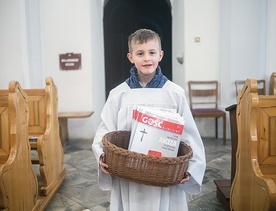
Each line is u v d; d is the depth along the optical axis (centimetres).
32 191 222
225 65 467
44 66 479
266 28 454
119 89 132
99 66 519
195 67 482
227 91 468
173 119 112
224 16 461
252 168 167
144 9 754
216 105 473
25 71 443
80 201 258
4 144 197
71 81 477
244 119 184
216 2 470
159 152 111
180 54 505
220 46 475
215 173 323
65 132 467
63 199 262
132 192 126
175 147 112
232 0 445
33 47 463
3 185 173
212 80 483
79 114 442
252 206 169
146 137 111
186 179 112
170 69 677
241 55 455
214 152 402
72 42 471
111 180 128
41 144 243
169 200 130
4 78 444
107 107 134
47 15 470
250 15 447
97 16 506
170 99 125
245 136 182
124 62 638
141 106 116
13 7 430
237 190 199
